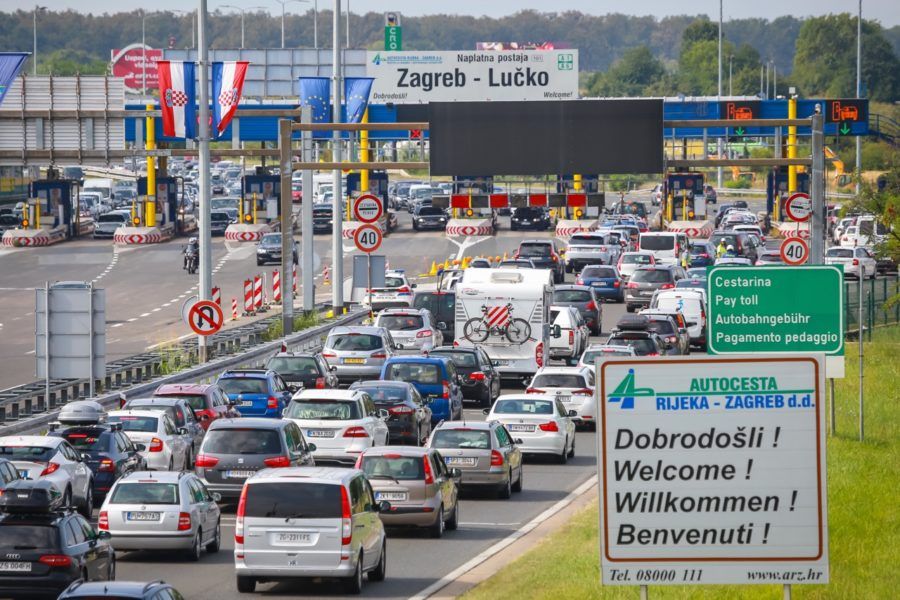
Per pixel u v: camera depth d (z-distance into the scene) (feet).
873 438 333.42
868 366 460.96
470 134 426.92
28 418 334.44
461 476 287.89
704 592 190.39
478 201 427.33
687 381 134.82
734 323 254.47
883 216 546.26
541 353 456.04
